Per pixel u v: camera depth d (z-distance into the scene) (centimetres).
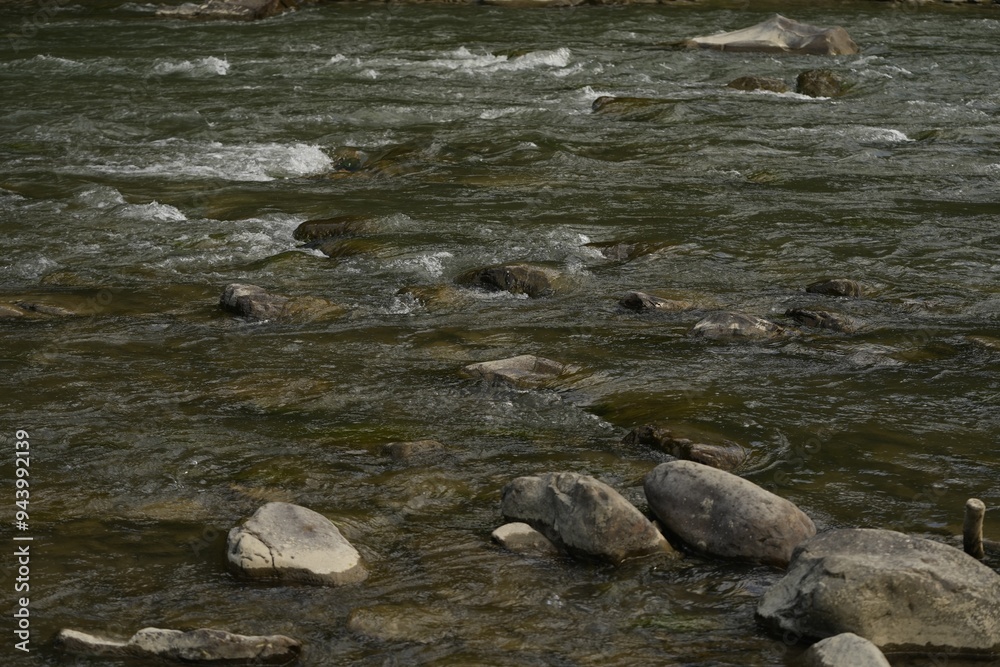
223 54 2509
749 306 1041
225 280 1099
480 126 1812
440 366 881
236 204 1361
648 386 844
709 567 593
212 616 545
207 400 807
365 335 949
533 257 1162
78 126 1770
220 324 970
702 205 1377
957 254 1199
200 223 1274
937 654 518
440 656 513
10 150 1630
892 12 3431
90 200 1359
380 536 625
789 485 688
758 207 1369
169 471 697
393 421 776
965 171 1573
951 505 665
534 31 2895
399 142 1711
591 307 1034
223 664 505
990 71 2408
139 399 806
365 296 1055
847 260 1177
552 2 3416
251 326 967
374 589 570
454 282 1092
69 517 640
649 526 605
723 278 1121
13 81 2161
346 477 691
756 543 596
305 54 2523
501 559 599
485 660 510
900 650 518
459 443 744
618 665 507
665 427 747
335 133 1762
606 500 604
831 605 518
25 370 857
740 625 541
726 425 771
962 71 2405
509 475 698
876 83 2234
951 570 528
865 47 2734
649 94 2138
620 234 1258
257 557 579
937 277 1132
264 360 888
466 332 961
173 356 894
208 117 1844
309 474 693
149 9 3278
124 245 1198
